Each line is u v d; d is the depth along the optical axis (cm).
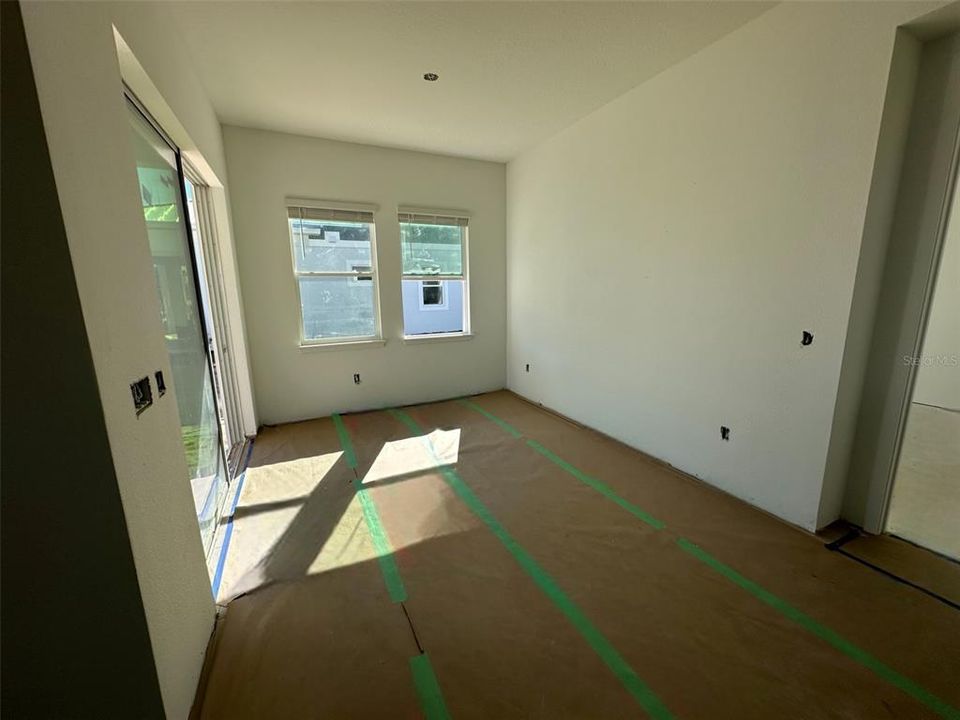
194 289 235
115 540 97
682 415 285
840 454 211
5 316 83
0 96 78
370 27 214
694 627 159
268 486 276
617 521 231
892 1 165
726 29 223
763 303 227
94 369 90
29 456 89
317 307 406
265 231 371
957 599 170
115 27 122
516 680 138
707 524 227
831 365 200
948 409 378
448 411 436
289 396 402
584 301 369
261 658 147
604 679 138
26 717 99
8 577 92
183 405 197
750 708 128
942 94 173
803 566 191
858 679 137
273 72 256
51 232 84
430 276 455
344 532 224
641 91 285
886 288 197
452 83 276
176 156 222
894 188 187
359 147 394
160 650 110
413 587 182
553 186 389
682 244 271
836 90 186
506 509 245
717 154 242
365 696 133
